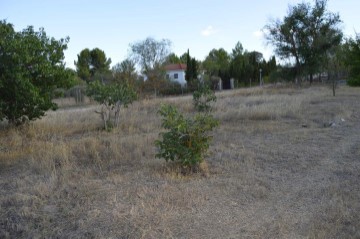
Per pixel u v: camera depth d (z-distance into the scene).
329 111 12.72
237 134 9.15
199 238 3.85
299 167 6.26
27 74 9.20
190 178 5.59
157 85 25.31
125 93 10.77
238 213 4.45
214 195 4.94
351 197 4.82
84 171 6.06
